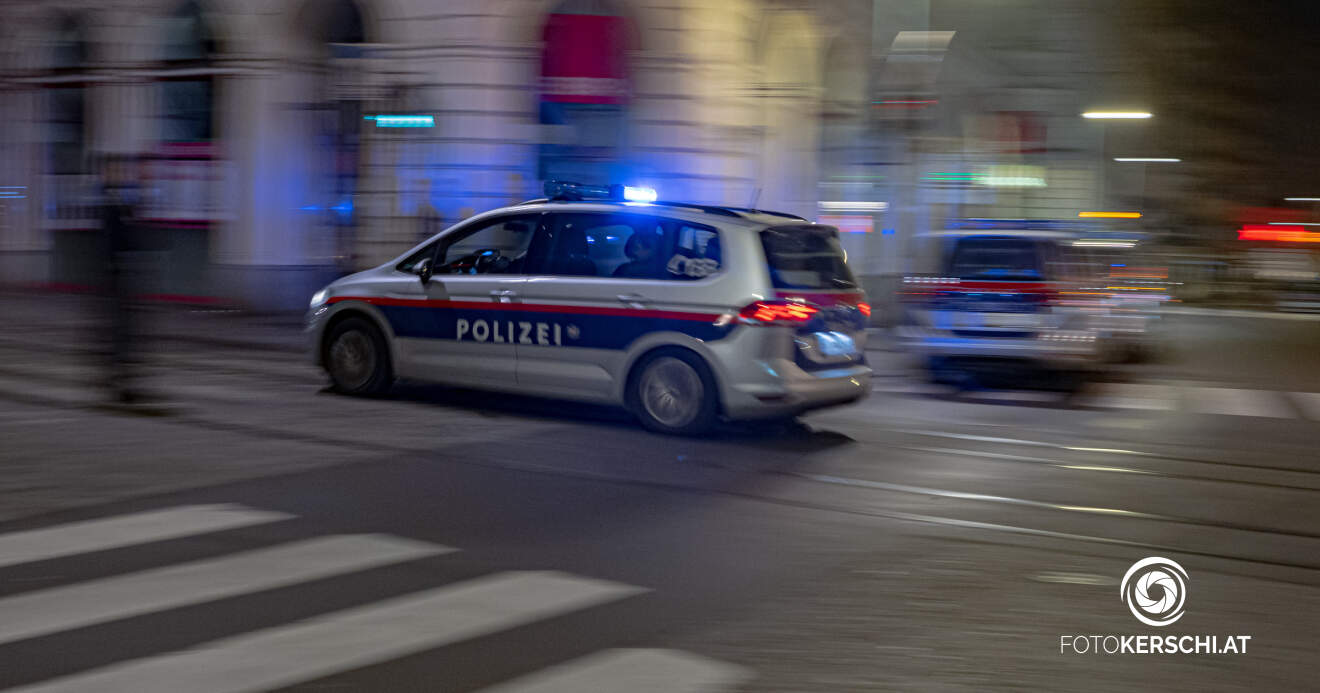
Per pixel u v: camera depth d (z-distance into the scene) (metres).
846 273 9.36
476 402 10.14
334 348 10.35
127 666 4.25
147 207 21.02
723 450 8.49
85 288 21.53
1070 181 26.44
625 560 5.76
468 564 5.62
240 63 20.45
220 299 19.50
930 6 23.38
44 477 7.10
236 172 20.73
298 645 4.50
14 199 23.17
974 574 5.66
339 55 20.39
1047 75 25.69
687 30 19.75
